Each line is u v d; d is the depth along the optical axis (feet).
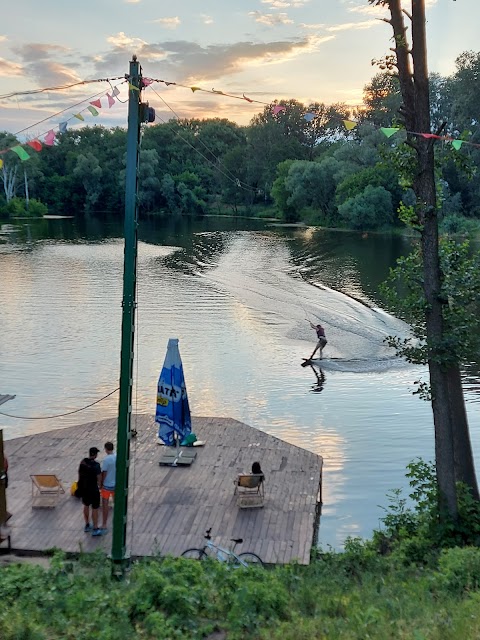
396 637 24.52
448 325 42.14
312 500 48.39
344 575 36.70
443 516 41.29
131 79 34.58
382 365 93.04
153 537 42.65
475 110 260.21
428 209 41.29
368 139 308.81
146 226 303.48
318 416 73.36
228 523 44.73
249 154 393.91
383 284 44.57
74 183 390.83
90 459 43.04
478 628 24.89
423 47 40.96
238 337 107.14
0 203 355.56
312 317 120.47
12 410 73.31
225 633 26.11
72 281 153.79
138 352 97.14
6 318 116.67
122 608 27.17
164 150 412.36
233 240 242.58
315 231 277.64
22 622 25.29
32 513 45.83
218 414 73.82
